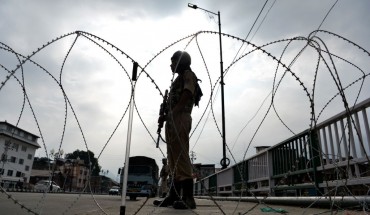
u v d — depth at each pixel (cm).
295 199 411
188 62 361
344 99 187
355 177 388
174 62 361
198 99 366
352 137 393
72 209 346
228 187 1248
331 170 455
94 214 265
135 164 1672
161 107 356
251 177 913
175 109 335
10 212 283
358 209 275
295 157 580
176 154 332
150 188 1630
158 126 354
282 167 666
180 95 351
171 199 357
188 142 332
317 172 484
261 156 830
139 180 1634
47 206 384
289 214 282
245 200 630
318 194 479
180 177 334
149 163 1681
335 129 443
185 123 330
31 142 4556
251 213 298
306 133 525
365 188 362
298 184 562
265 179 775
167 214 269
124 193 193
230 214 272
